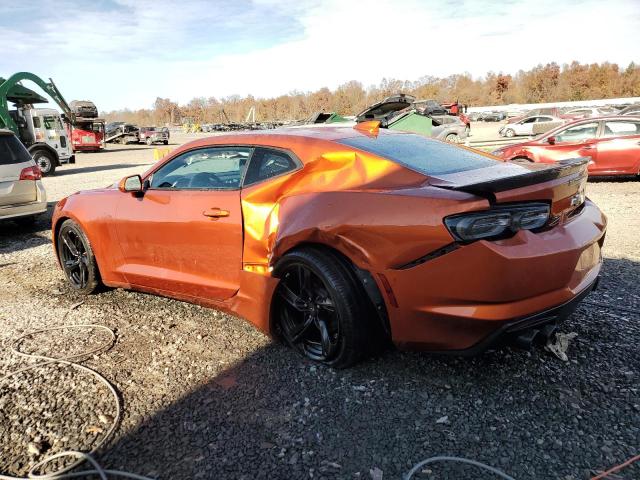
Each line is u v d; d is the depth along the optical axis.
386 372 2.94
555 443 2.30
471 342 2.51
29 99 19.03
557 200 2.63
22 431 2.54
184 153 3.74
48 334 3.70
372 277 2.72
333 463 2.24
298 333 3.11
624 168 10.01
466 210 2.40
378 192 2.73
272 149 3.28
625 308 3.69
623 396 2.62
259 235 3.16
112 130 42.28
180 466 2.25
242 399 2.75
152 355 3.30
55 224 4.62
